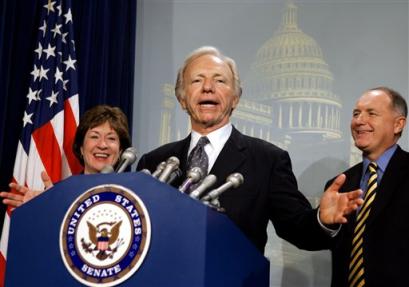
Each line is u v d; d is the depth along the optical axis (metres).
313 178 3.10
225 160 1.79
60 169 2.86
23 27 2.98
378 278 2.19
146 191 1.08
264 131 3.18
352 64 3.17
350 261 2.31
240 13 3.30
